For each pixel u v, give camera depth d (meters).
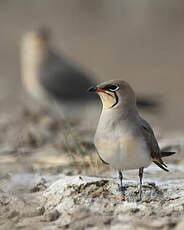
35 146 13.30
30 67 19.95
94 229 7.32
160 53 32.38
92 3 38.75
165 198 8.61
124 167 8.44
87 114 19.33
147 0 37.06
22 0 40.81
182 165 11.66
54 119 15.86
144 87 25.50
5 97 22.91
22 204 8.45
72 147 12.43
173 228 7.14
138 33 35.84
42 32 19.97
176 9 36.41
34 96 20.25
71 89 19.50
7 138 13.65
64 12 39.06
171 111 21.75
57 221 7.84
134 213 7.89
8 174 10.20
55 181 9.41
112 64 30.03
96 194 8.48
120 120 8.38
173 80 26.83
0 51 33.53
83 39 34.91
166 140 13.53
